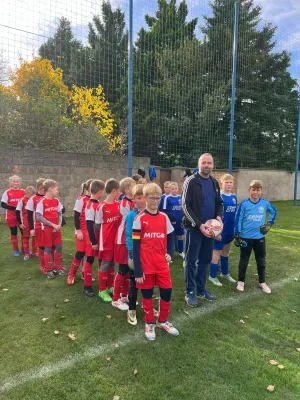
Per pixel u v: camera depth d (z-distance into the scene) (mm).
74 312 3332
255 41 14484
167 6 11695
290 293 4082
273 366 2549
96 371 2404
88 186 4141
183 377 2365
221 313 3439
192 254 3572
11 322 3088
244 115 14562
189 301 3613
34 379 2305
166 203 5465
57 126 9844
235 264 5262
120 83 11578
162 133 12367
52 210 4418
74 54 9539
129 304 3156
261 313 3480
